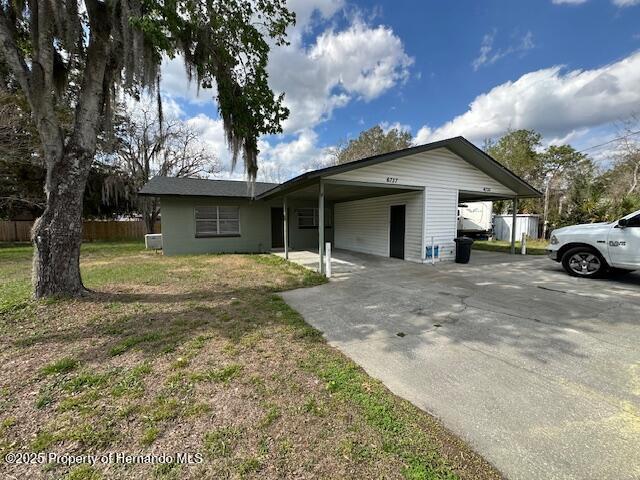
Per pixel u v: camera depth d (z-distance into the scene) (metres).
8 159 11.00
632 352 2.95
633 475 1.51
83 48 4.71
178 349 3.00
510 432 1.84
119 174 18.36
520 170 22.92
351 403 2.12
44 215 4.47
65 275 4.55
